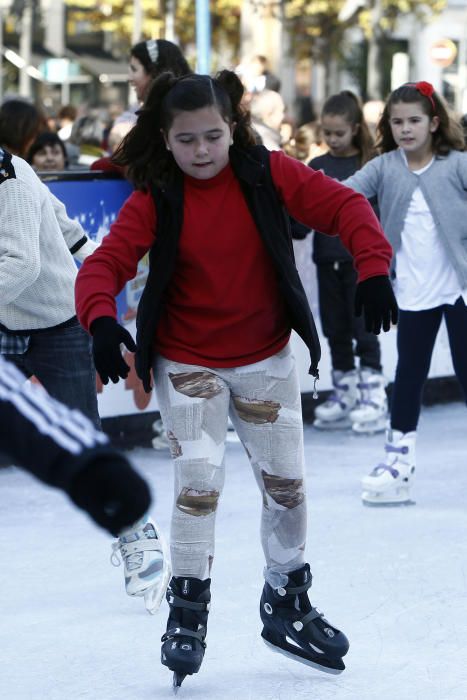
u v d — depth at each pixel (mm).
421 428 16812
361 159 16047
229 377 7602
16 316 9453
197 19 21500
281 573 7918
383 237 7262
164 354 7621
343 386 16781
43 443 3422
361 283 7156
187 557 7695
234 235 7379
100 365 6918
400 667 8141
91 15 73125
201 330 7523
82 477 3375
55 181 14141
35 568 10562
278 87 19094
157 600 9336
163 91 7316
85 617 9297
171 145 7246
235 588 9836
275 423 7680
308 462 14789
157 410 15641
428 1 60688
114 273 7230
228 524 11844
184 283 7496
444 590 9719
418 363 12398
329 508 12422
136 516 3371
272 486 7770
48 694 7824
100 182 14461
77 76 81188
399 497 12500
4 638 8828
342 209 7289
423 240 12156
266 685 7902
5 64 84000
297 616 7922
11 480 13867
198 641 7738
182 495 7645
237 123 7438
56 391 9633
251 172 7340
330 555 10695
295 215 7457
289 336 7707
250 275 7449
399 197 12234
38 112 15523
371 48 61281
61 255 9516
